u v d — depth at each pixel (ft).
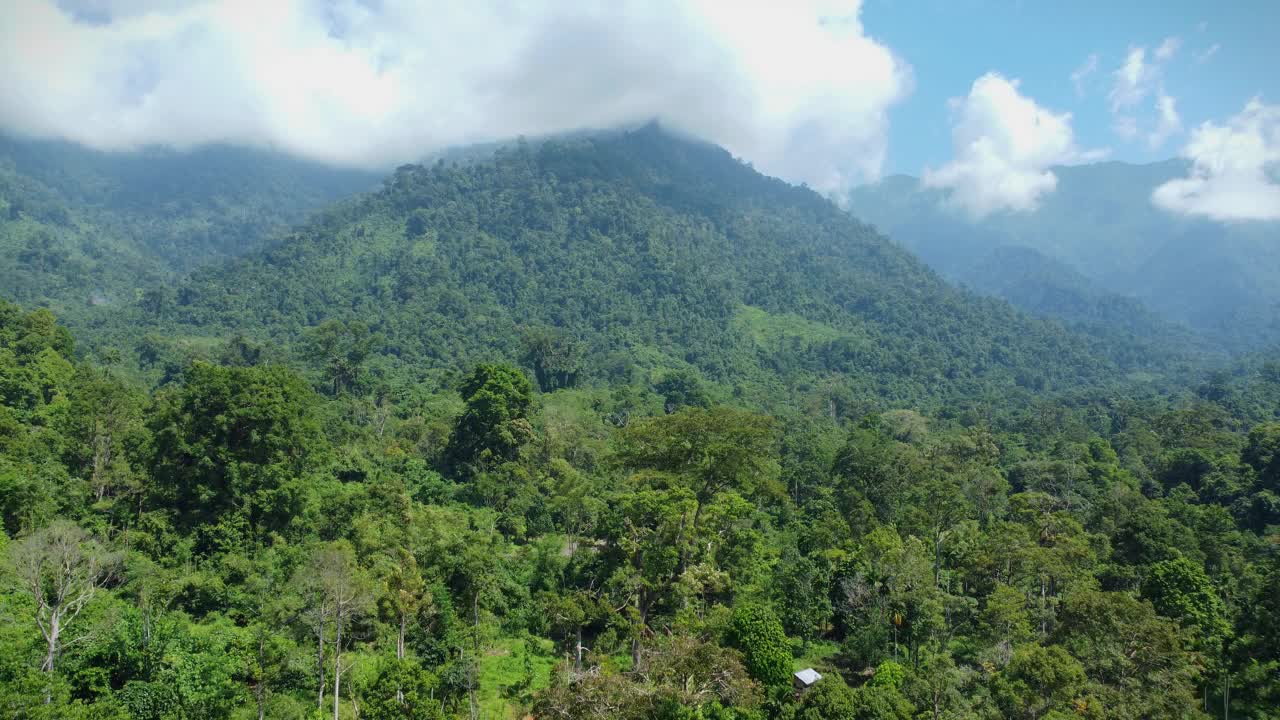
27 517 137.80
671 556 154.71
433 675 121.70
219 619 134.21
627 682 105.70
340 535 167.73
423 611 137.90
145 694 102.17
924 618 143.84
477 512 207.31
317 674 120.67
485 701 125.80
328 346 418.31
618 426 353.92
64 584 114.93
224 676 112.88
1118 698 107.65
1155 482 275.39
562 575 171.83
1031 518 207.41
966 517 208.95
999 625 137.69
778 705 116.16
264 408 163.12
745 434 173.68
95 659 108.78
